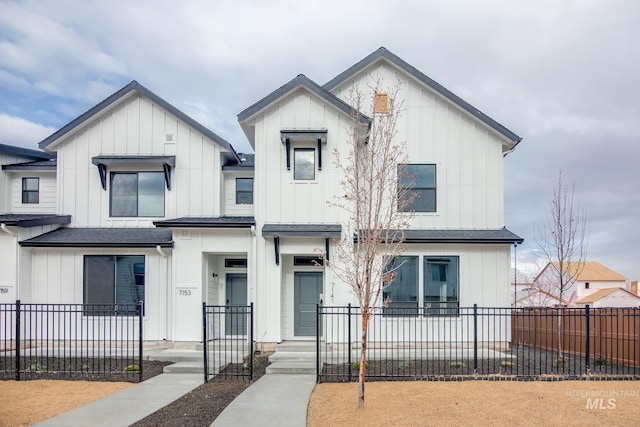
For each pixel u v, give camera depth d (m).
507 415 7.82
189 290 14.36
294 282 15.04
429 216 15.41
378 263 11.37
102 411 8.30
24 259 14.67
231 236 14.52
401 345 14.40
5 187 17.17
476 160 15.61
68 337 14.83
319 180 14.56
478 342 14.66
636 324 12.41
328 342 14.12
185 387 10.17
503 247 14.85
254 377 11.18
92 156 15.98
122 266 15.05
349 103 15.61
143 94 15.84
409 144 15.59
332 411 8.16
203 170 15.86
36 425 7.54
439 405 8.37
